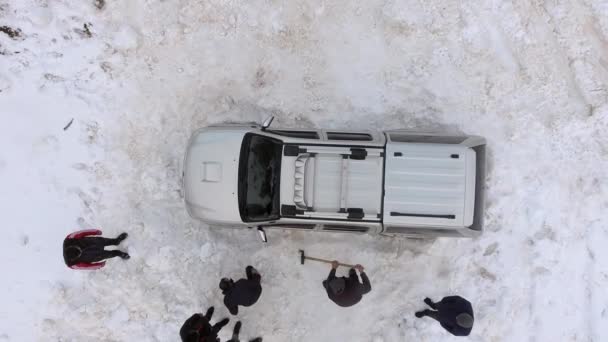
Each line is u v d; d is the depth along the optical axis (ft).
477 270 22.27
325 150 18.83
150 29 22.20
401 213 18.54
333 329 22.52
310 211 18.78
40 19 22.09
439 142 19.25
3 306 22.58
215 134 19.98
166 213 22.52
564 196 22.26
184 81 22.53
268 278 22.56
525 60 22.22
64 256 20.01
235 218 19.57
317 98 22.50
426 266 22.29
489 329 22.06
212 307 21.48
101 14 22.29
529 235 22.25
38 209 22.74
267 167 19.20
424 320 21.93
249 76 22.50
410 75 22.35
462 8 21.97
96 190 22.62
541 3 21.95
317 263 22.53
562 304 22.20
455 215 18.49
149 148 22.61
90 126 22.66
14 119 22.70
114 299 22.17
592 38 21.95
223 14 22.18
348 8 22.21
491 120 22.35
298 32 22.29
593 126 22.11
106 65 22.52
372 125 22.47
